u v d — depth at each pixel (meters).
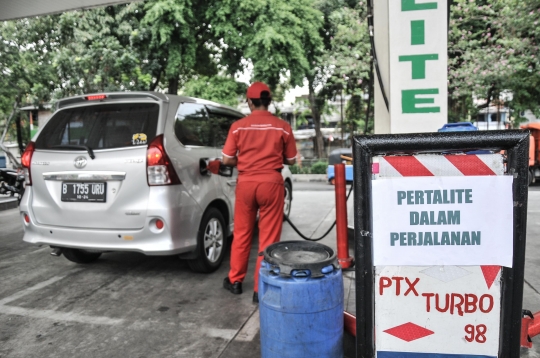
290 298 2.00
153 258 4.64
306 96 20.27
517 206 1.87
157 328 2.95
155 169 3.42
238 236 3.45
